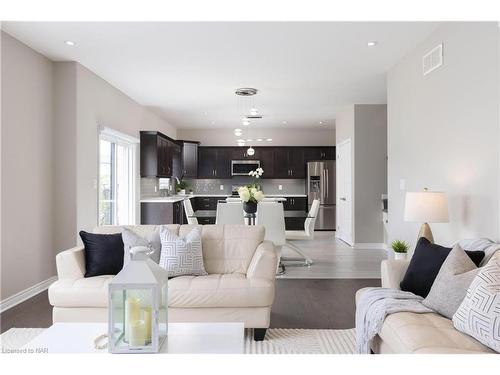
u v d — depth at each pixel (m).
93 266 3.00
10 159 3.67
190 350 1.71
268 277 2.82
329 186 9.59
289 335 2.93
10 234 3.67
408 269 2.59
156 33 3.68
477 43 2.90
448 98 3.37
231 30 3.63
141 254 1.77
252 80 5.39
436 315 2.13
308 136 10.35
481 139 2.86
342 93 6.14
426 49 3.82
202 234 3.29
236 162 10.08
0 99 3.53
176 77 5.22
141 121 7.14
